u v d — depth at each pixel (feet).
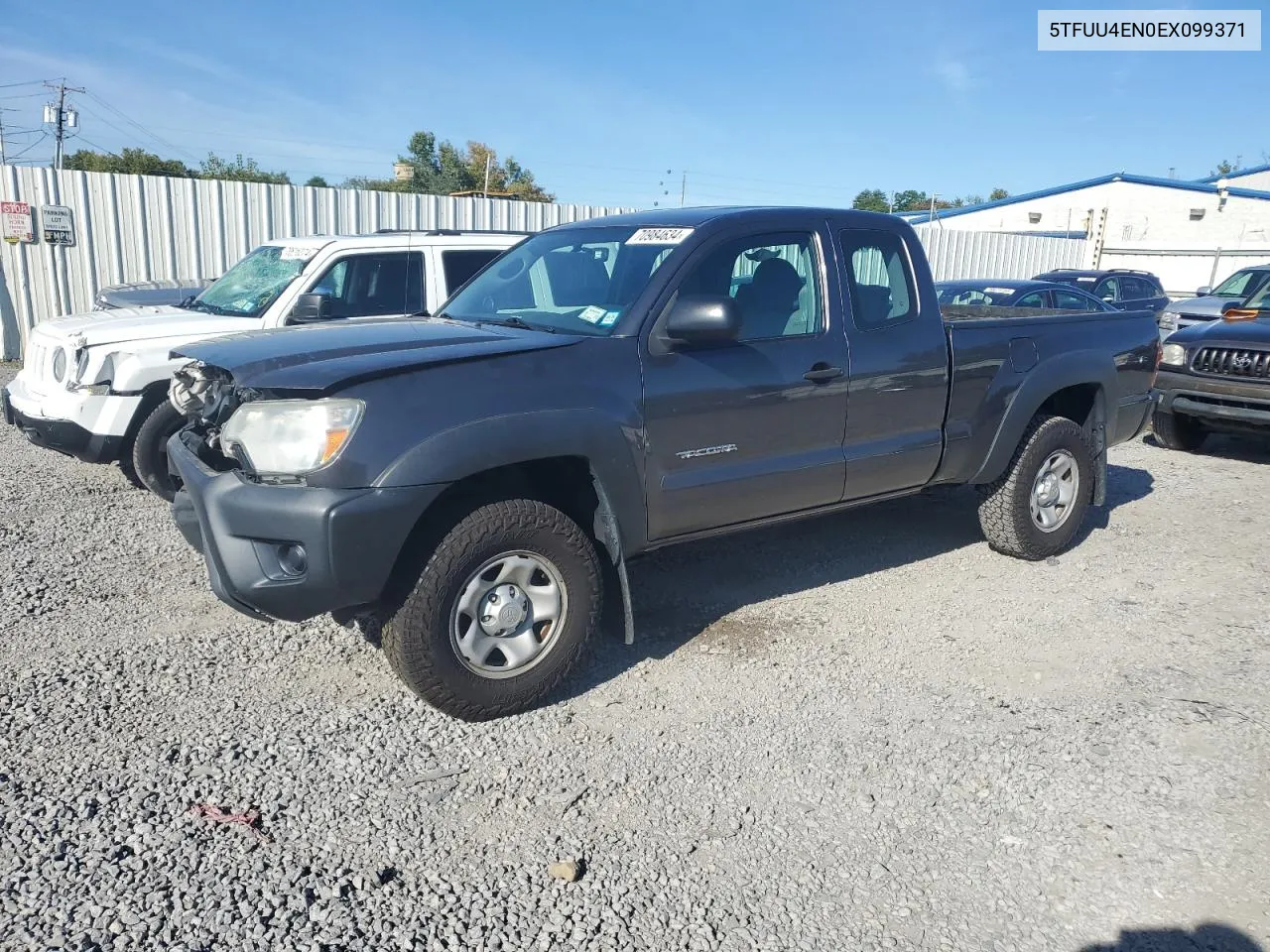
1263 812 10.92
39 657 13.99
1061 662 14.69
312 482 11.18
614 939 8.81
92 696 12.94
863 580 18.10
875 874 9.80
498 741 12.19
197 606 16.06
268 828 10.26
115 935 8.63
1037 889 9.64
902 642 15.35
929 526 21.65
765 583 17.84
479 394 12.03
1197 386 29.48
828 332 15.43
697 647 15.02
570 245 16.16
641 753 11.96
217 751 11.71
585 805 10.85
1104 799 11.10
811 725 12.67
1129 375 20.53
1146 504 24.17
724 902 9.34
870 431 16.10
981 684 13.92
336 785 11.09
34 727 12.10
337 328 14.33
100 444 21.18
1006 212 150.20
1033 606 16.96
